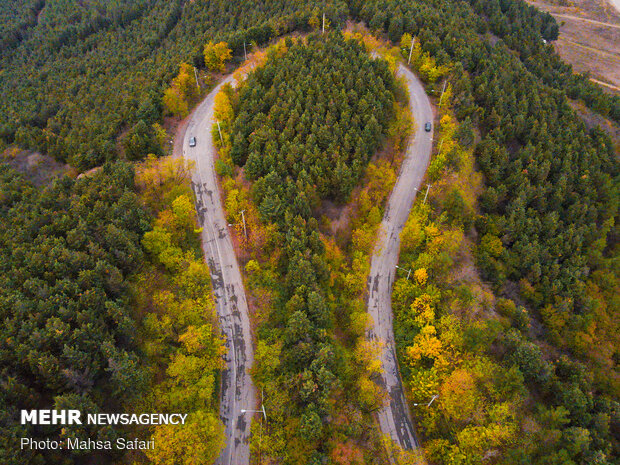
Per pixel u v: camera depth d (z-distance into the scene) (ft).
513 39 635.66
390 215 374.22
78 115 498.28
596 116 565.94
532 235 371.35
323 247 305.73
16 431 188.24
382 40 521.65
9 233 288.71
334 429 253.44
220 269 319.06
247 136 370.73
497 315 318.24
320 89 390.42
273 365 255.29
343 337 301.63
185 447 212.02
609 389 304.91
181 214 311.06
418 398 277.44
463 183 370.94
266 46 525.34
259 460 239.50
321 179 331.16
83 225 278.26
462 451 254.06
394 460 259.80
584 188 417.69
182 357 241.14
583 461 248.52
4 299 231.50
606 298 359.46
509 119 431.02
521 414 268.21
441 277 319.68
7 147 472.85
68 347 210.38
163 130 399.65
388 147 399.24
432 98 465.06
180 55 523.29
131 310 260.62
